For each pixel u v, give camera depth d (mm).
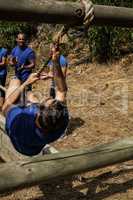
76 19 2223
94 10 2238
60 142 6629
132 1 10492
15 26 12883
